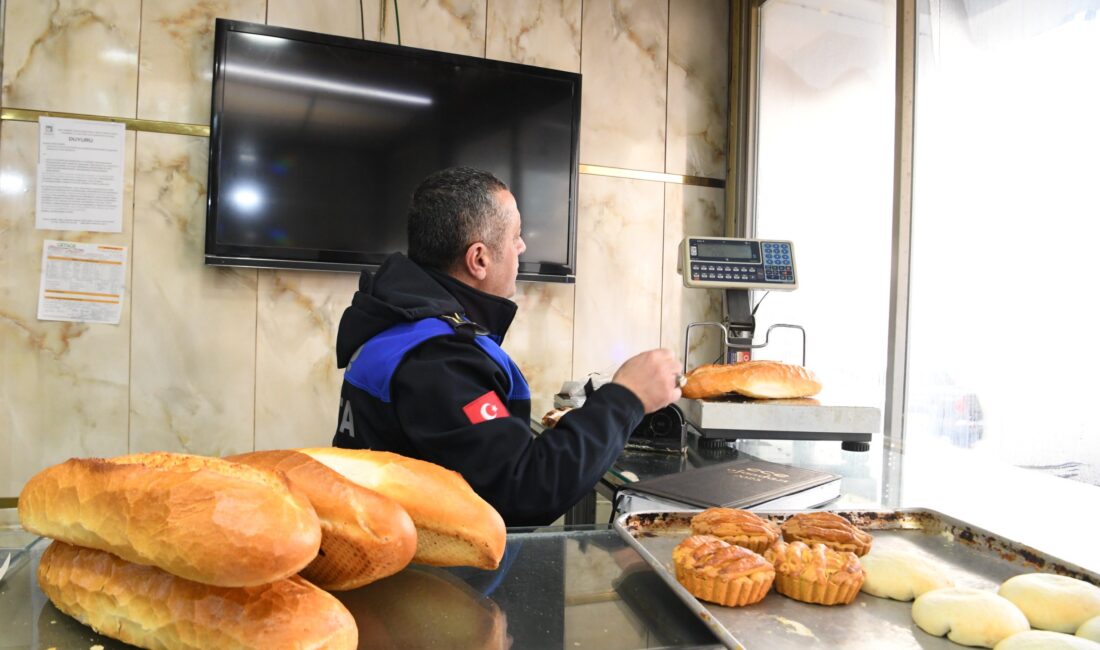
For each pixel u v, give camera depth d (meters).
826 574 0.73
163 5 2.59
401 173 2.80
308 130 2.68
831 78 2.65
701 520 0.90
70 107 2.53
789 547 0.78
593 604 0.68
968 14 2.00
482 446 1.10
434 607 0.65
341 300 2.83
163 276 2.63
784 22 2.97
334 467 0.68
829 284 2.65
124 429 2.62
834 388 2.60
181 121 2.62
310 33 2.65
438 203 1.37
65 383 2.56
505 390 1.26
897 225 2.23
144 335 2.62
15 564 0.68
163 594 0.50
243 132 2.60
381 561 0.59
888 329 2.30
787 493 1.12
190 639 0.49
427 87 2.81
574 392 2.23
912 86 2.21
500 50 2.98
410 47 2.79
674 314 3.27
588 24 3.10
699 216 3.29
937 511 0.97
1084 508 1.10
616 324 3.18
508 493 1.09
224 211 2.59
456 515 0.67
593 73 3.11
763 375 1.66
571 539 0.87
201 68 2.63
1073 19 1.68
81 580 0.54
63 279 2.54
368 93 2.74
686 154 3.26
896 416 2.23
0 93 2.47
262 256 2.64
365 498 0.59
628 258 3.19
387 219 2.79
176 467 0.54
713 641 0.61
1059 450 1.69
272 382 2.76
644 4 3.18
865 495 1.19
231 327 2.71
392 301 1.28
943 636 0.67
